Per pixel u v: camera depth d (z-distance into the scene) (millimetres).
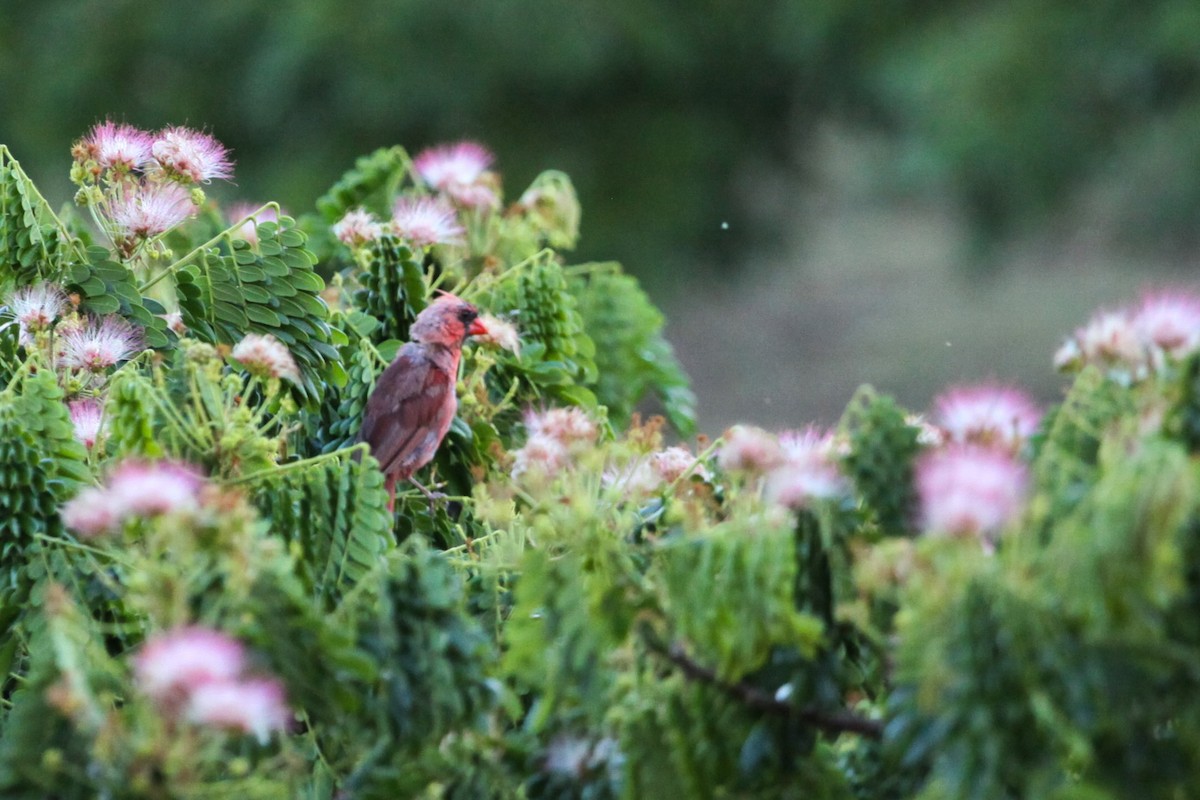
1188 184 10742
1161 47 10359
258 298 3533
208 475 3391
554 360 3693
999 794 3191
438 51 11070
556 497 3355
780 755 3271
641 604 3273
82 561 3367
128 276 3539
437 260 3830
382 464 3574
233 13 11219
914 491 3309
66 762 3250
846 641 3287
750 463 3303
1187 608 3205
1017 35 10961
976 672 3195
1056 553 3193
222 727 3201
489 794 3297
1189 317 3295
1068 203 11156
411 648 3264
